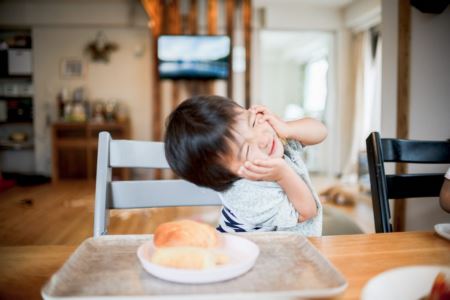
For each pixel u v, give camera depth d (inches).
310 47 313.0
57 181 218.8
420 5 79.4
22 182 207.2
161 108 229.3
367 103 222.1
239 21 230.4
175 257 19.8
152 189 36.9
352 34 236.8
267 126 29.5
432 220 79.9
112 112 228.1
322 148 262.2
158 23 221.5
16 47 232.8
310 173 261.0
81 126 217.9
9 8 221.5
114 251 23.6
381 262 22.8
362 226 125.8
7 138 242.7
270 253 23.1
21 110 237.0
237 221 36.7
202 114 26.1
